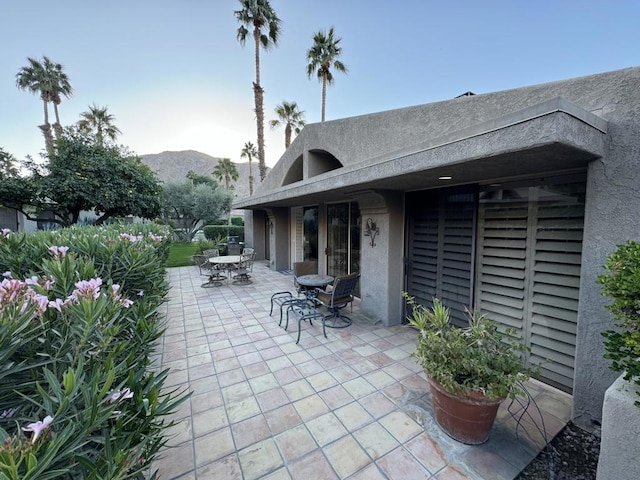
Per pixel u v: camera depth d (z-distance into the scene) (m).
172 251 17.17
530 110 2.03
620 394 1.79
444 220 4.48
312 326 5.34
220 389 3.39
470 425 2.46
